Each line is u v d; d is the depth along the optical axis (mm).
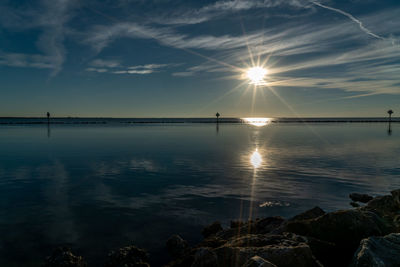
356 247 6605
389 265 4859
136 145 38094
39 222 10188
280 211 11430
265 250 5895
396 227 7473
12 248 8188
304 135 59812
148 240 8844
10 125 117000
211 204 12367
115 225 9969
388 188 15078
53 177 17906
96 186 15586
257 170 20250
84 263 7379
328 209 11672
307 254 5746
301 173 19156
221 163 23500
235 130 81938
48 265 7070
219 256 6082
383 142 42875
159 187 15352
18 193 14086
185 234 9328
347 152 30781
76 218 10625
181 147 35719
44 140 45219
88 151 31297
